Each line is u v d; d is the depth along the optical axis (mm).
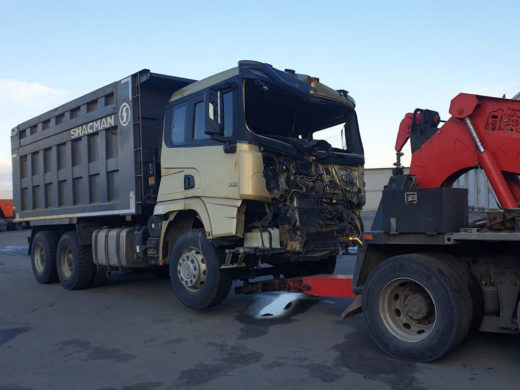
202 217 6289
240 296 7762
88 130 8812
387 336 4496
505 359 4355
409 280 4391
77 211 9133
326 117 7230
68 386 4082
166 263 7078
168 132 7078
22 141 11148
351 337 5227
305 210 6137
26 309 7504
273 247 5863
